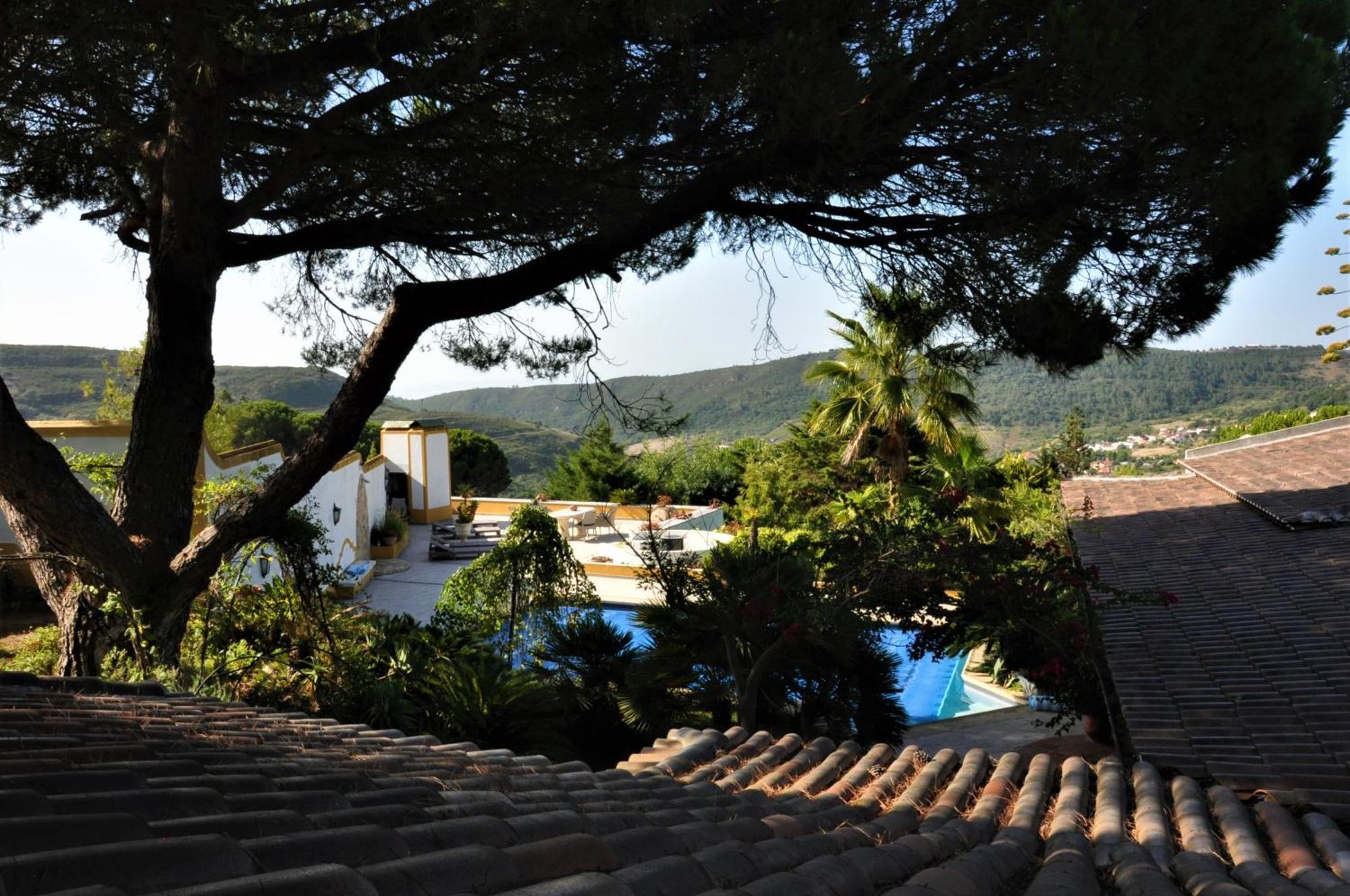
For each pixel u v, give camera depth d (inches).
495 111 238.5
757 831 135.9
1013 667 461.4
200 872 66.2
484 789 137.2
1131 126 211.3
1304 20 231.0
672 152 240.7
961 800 185.9
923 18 208.5
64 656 315.6
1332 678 236.1
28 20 187.8
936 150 235.9
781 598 421.4
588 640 475.5
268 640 420.2
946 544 425.4
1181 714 225.5
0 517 519.5
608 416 338.6
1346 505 421.4
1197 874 122.8
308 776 118.9
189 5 191.2
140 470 318.7
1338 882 116.3
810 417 1043.9
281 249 321.1
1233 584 344.8
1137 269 246.7
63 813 75.9
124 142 297.6
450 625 528.4
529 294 310.7
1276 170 215.0
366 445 1465.3
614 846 101.8
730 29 209.8
